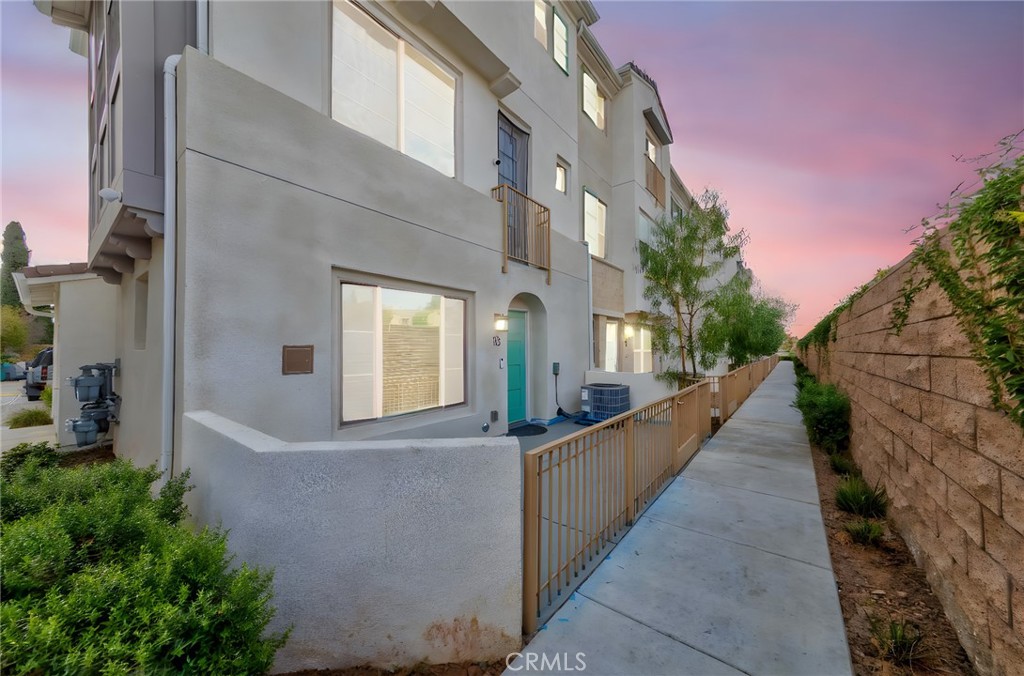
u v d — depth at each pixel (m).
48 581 1.38
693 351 8.16
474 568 1.99
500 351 6.58
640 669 1.92
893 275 3.50
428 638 1.96
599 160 11.17
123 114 3.29
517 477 2.05
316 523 1.94
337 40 4.62
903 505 3.11
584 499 2.84
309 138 4.00
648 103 12.38
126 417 4.99
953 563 2.23
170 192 3.32
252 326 3.53
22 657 1.07
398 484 1.94
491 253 6.41
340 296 4.36
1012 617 1.70
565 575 2.61
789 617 2.28
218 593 1.49
